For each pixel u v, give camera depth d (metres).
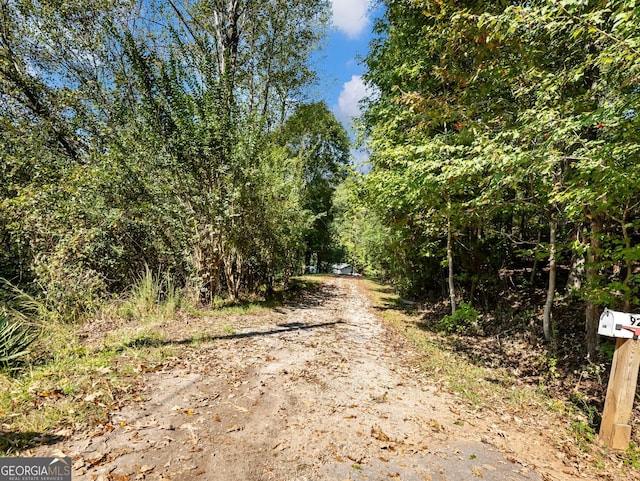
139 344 4.98
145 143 7.57
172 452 2.67
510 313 7.79
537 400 4.34
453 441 3.23
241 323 7.09
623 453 3.19
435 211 7.66
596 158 3.52
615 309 4.91
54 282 5.90
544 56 4.93
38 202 6.42
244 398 3.70
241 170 8.20
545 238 8.77
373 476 2.61
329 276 24.44
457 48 5.07
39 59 9.23
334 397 3.97
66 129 8.90
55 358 4.21
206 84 8.10
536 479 2.74
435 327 8.27
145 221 7.68
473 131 4.93
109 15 9.76
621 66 3.36
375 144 8.40
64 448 2.56
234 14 10.93
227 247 8.72
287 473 2.57
